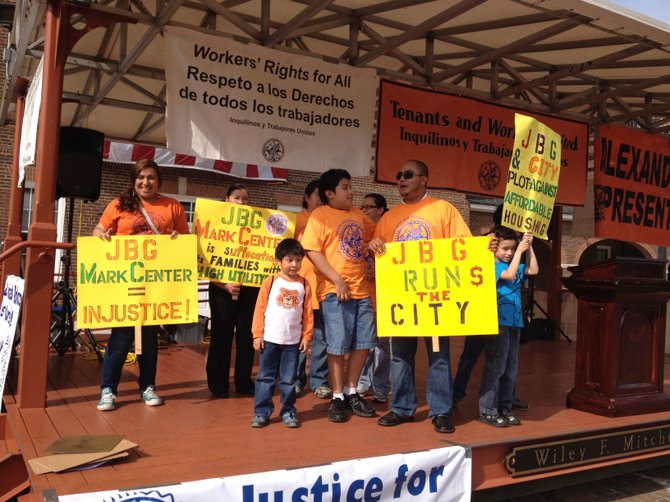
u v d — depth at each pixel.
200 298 9.70
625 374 4.79
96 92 7.60
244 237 4.80
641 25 4.88
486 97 7.67
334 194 4.23
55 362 5.97
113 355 4.25
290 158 6.20
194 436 3.74
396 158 7.07
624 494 4.84
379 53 6.31
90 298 4.15
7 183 12.35
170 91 5.54
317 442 3.70
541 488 4.18
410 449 3.60
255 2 6.29
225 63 5.79
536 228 4.15
